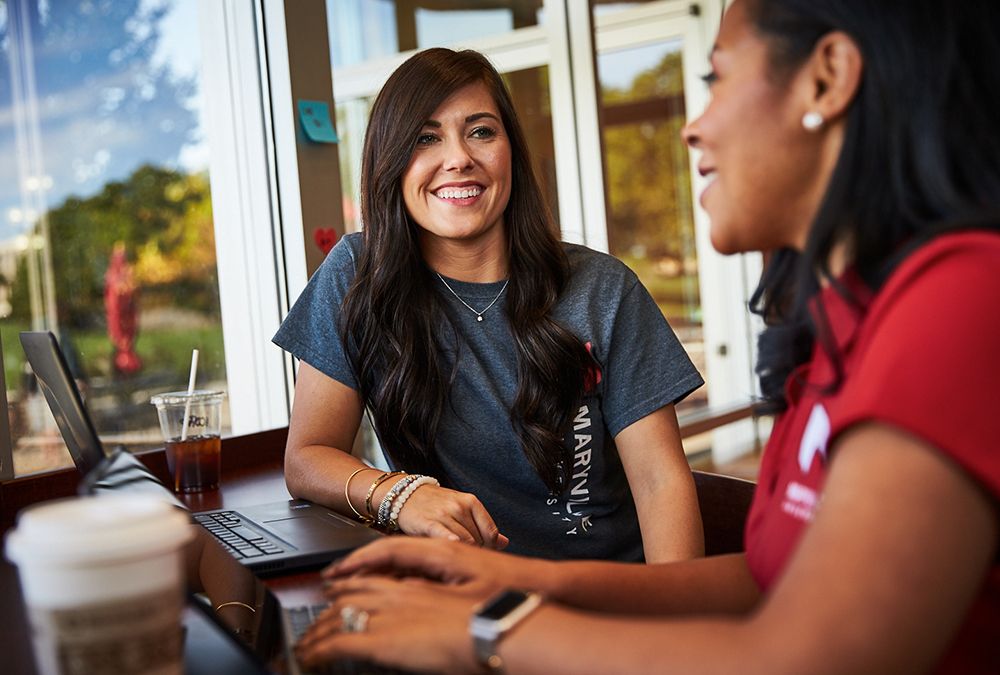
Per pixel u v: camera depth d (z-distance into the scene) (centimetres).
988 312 64
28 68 269
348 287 182
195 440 181
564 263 184
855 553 63
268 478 193
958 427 62
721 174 85
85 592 62
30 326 265
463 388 177
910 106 73
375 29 340
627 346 182
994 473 62
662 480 174
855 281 79
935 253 68
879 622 61
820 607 63
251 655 92
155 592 64
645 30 466
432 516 144
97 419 271
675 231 487
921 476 63
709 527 172
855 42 76
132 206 278
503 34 388
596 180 403
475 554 99
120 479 109
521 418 172
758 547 93
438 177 174
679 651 67
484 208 175
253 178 256
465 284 181
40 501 172
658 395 180
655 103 475
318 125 249
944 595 62
